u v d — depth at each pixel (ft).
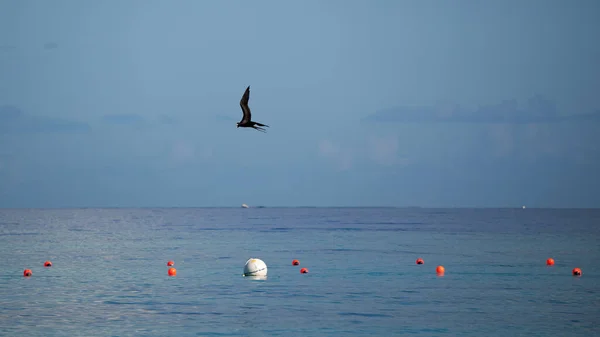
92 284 193.88
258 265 215.31
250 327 133.59
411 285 192.44
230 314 146.61
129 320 140.05
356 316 144.56
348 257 281.13
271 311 150.30
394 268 237.25
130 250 322.34
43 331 129.70
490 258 277.44
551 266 244.22
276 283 196.54
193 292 177.99
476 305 158.30
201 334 127.34
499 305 158.30
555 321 139.23
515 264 252.01
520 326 134.41
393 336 125.90
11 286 190.29
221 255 291.38
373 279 206.80
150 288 185.98
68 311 150.00
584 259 272.92
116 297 169.58
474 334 127.54
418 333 128.36
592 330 130.82
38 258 278.67
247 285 192.13
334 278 208.03
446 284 194.29
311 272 223.51
